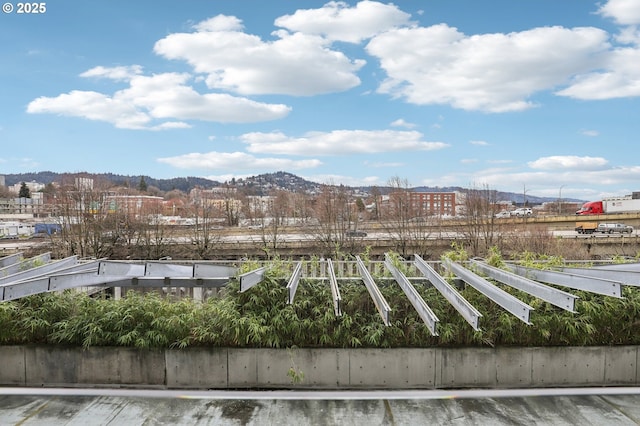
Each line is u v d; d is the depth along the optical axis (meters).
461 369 7.07
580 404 5.62
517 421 5.21
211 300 7.71
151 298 7.65
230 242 35.88
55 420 5.21
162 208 44.62
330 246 33.34
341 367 7.07
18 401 5.69
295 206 46.50
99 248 32.59
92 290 8.98
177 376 7.04
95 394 5.90
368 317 7.50
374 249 34.22
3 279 7.30
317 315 7.45
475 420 5.23
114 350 7.05
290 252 33.12
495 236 32.69
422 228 35.03
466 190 42.25
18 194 106.94
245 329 7.00
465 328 7.19
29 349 7.12
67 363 7.10
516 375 7.09
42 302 7.49
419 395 5.93
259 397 5.88
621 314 7.30
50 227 44.97
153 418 5.29
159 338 6.95
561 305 5.45
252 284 6.80
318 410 5.51
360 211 44.09
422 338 7.23
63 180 37.38
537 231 31.16
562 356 7.12
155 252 33.94
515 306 5.54
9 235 50.41
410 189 39.47
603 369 7.14
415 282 7.88
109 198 37.28
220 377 7.03
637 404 5.61
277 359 7.05
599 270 6.91
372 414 5.40
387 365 7.08
